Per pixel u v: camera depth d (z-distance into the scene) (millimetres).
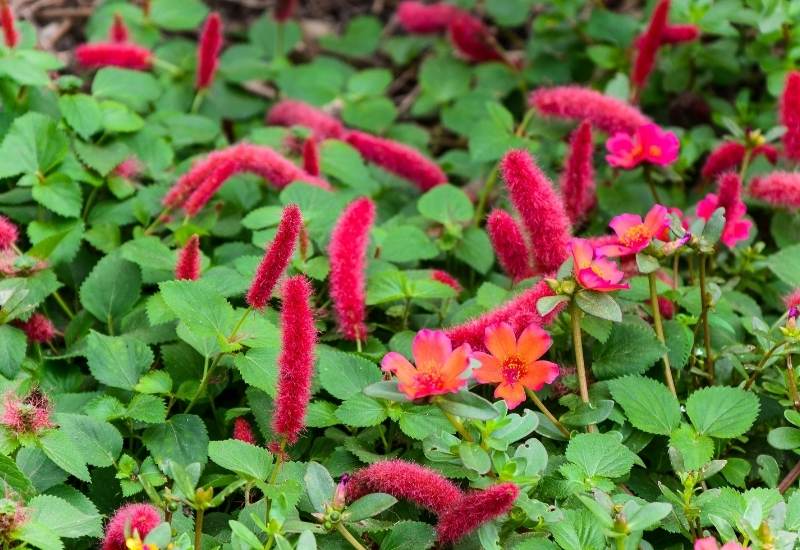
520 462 589
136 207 743
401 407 632
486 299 681
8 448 599
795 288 711
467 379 585
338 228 674
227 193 769
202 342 656
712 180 792
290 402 596
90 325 706
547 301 606
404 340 684
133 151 776
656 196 749
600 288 605
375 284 691
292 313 583
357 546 582
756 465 661
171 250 729
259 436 671
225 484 616
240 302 706
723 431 627
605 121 757
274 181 743
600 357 660
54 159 734
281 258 604
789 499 599
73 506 600
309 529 577
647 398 637
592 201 782
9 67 748
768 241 789
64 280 731
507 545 595
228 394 692
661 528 627
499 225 674
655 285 656
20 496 583
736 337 696
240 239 759
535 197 656
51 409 642
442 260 771
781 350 642
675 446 619
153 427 641
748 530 565
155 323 667
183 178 737
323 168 779
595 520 587
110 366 655
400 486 594
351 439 643
